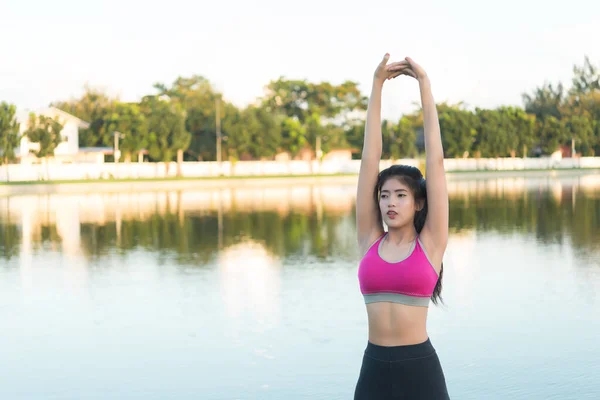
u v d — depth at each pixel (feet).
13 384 20.38
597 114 326.85
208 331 25.96
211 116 212.84
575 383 19.34
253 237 57.11
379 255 9.74
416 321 9.50
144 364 22.06
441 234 9.71
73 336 25.71
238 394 19.11
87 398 19.10
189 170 191.93
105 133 200.44
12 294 34.01
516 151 257.96
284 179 186.80
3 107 161.48
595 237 53.78
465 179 180.55
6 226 68.18
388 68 10.28
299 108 275.80
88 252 49.21
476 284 34.17
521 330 25.05
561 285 33.55
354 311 28.73
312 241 53.98
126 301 31.81
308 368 21.25
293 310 29.12
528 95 337.52
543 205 88.22
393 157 224.12
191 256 46.29
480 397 18.38
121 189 139.85
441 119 236.22
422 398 9.42
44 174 167.02
